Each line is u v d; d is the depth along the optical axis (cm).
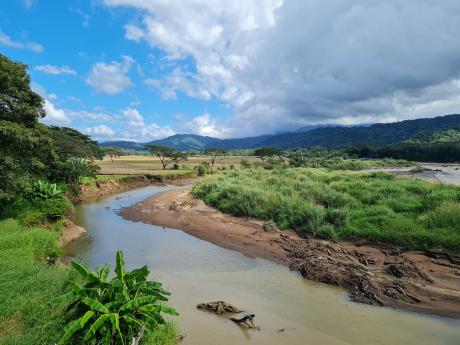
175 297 1022
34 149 1709
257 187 2594
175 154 7269
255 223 1884
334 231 1550
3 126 1419
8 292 727
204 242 1659
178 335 768
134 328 625
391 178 3078
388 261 1240
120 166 7094
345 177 3114
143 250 1535
